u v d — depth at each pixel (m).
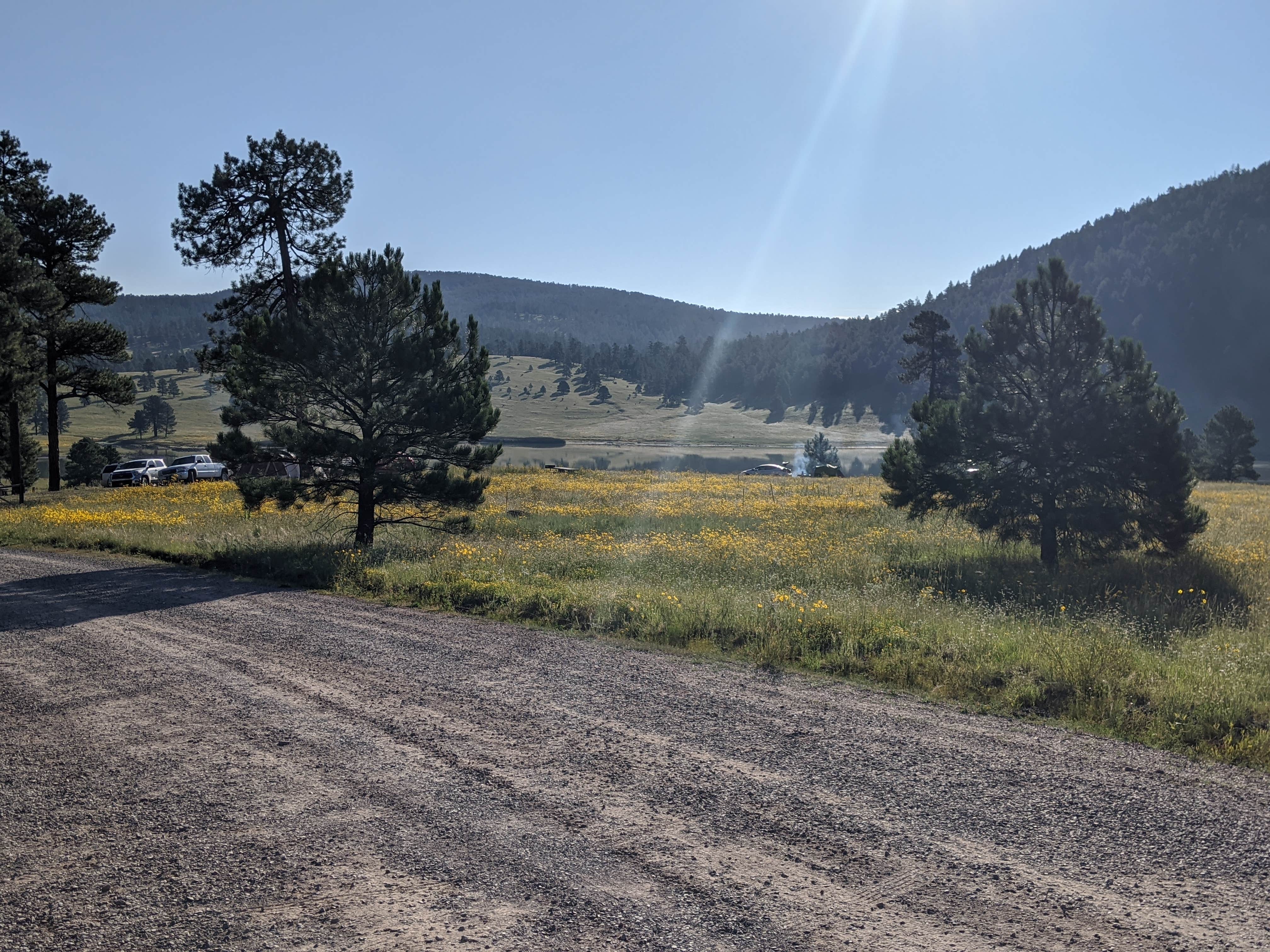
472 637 9.58
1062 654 7.89
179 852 4.38
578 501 32.41
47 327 37.91
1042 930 3.62
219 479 47.41
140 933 3.63
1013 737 6.15
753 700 7.07
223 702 6.99
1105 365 17.17
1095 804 4.93
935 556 17.59
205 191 30.72
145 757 5.74
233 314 31.89
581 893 3.95
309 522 22.05
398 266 16.97
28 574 14.60
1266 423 196.50
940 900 3.88
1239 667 7.72
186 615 10.85
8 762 5.67
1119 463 15.88
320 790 5.17
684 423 199.12
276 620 10.52
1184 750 5.85
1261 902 3.84
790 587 13.23
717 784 5.25
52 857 4.34
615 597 11.06
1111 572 15.13
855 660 8.20
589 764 5.60
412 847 4.42
